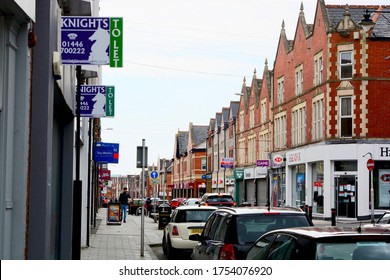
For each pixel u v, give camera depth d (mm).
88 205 21016
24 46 7129
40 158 7996
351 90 39656
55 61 8469
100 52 10258
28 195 7672
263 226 9578
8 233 6859
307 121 44688
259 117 59344
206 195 32125
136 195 149625
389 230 5879
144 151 19000
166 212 31844
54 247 12492
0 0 6242
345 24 40094
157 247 22875
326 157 40375
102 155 25703
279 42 53094
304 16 47156
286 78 50531
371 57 39438
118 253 18719
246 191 64125
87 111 14305
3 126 6664
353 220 39000
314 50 43438
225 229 9773
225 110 76688
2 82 6637
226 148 74875
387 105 39406
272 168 53625
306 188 44062
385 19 41219
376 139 39062
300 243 5684
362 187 38875
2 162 6637
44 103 8078
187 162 102250
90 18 10281
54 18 8836
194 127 101688
